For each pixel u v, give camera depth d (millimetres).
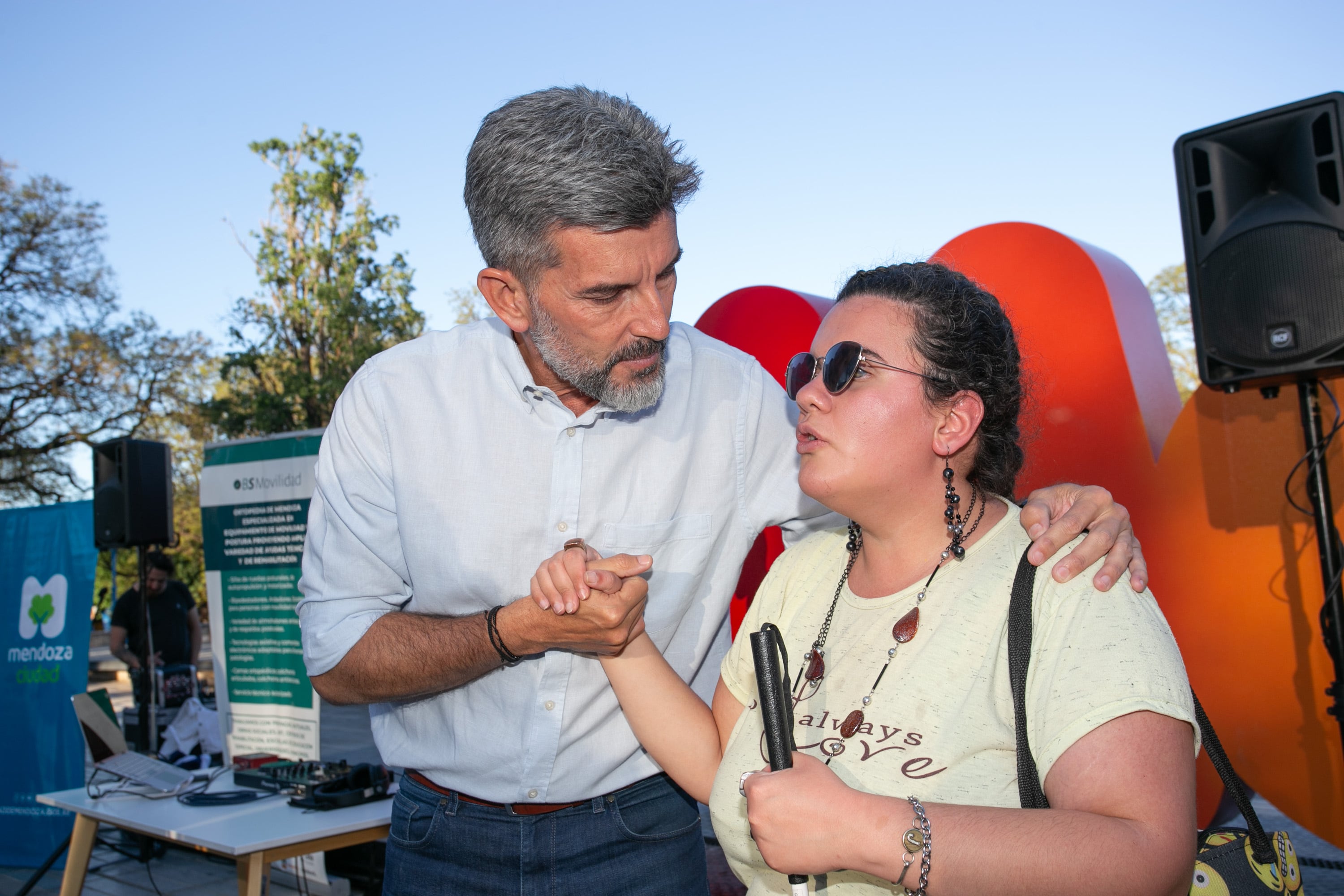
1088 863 954
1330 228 2500
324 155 17938
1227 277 2672
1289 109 2562
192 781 3639
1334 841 2654
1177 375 19500
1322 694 2680
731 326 4062
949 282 1379
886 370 1316
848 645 1345
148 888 4980
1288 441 2764
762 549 3164
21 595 5691
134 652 6871
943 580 1293
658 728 1558
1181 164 2777
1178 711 1015
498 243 1511
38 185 22922
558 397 1718
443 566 1708
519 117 1470
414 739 1781
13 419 22750
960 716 1176
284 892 4586
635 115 1508
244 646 4629
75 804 3486
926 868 1004
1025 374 1757
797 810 1056
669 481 1750
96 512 5918
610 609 1426
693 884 1801
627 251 1433
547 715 1632
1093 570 1163
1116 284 3213
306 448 4496
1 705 5645
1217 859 1312
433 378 1739
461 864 1716
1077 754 1028
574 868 1686
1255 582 2818
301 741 4418
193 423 23297
